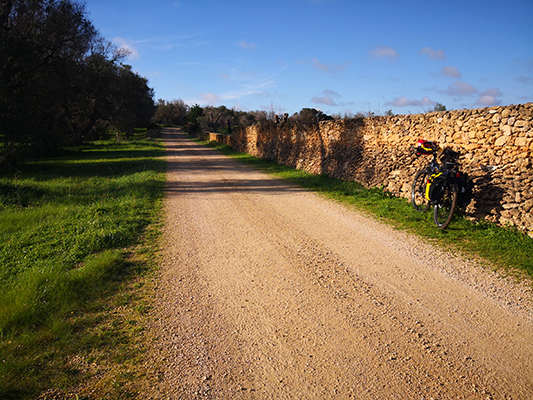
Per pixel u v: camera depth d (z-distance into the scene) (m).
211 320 3.59
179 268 4.93
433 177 6.79
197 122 92.00
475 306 3.81
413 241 5.99
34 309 3.53
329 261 5.19
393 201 8.88
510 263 4.80
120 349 3.07
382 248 5.70
